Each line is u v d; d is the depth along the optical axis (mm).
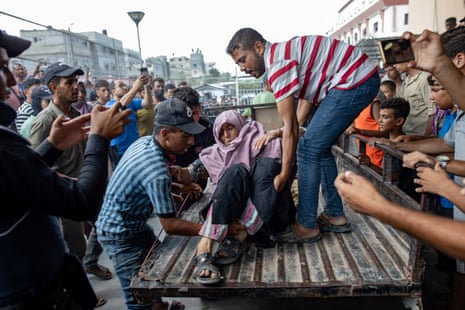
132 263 2299
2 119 1190
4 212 1150
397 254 2021
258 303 2928
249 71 2334
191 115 2160
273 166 2320
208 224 2094
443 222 908
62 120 1582
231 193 2137
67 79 3203
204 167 3010
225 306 2934
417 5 11375
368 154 3715
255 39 2221
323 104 2209
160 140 2143
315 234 2279
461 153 2273
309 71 2166
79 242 3275
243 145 2562
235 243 2145
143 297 1958
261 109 6043
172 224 2105
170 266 2137
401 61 1683
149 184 2037
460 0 8930
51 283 1305
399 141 3139
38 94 4633
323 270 1953
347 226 2381
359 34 24359
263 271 1999
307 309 2795
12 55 1271
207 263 1967
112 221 2236
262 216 2182
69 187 1188
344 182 1096
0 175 1066
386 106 3568
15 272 1189
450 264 3098
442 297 2744
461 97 1659
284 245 2305
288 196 2404
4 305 1191
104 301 3133
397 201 2252
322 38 2189
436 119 3898
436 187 1628
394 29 19609
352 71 2113
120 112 1416
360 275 1874
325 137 2191
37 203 1125
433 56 1641
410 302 1828
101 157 1329
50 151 1558
